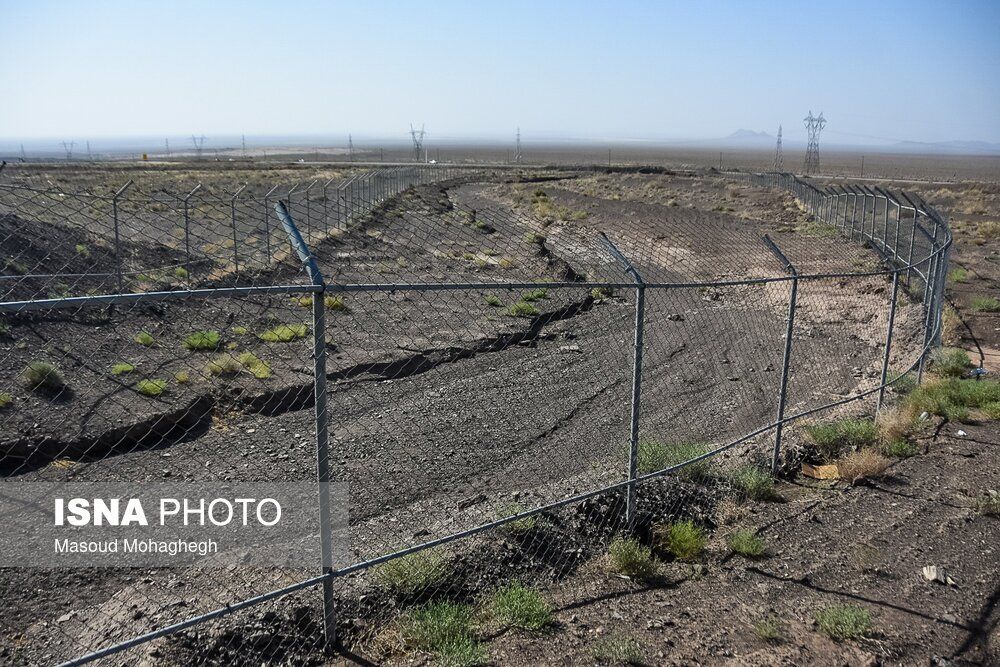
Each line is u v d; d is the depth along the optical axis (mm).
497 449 9617
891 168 161000
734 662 4996
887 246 25875
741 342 16719
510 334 16688
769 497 7945
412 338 15805
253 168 75062
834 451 9289
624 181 70500
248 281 17438
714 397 12383
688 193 58375
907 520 7398
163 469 8773
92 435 9570
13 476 8445
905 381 12086
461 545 6379
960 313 19219
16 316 14312
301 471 8758
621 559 6258
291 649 5035
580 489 7430
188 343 14172
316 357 4664
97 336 14344
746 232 30078
